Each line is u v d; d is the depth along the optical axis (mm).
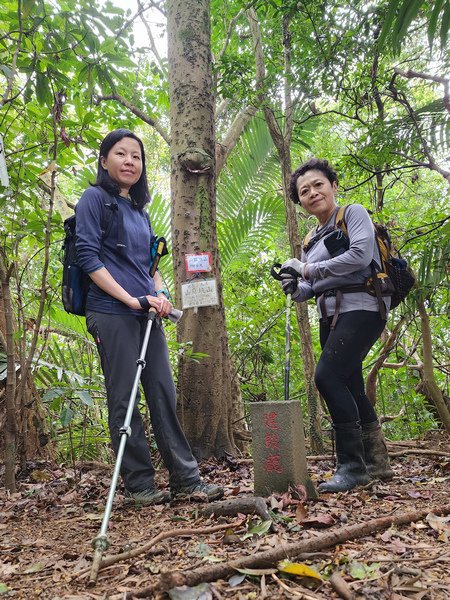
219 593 1667
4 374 4055
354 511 2607
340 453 3209
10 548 2355
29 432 4414
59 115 3725
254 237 7031
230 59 4832
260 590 1692
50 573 2002
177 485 3113
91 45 3732
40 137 3980
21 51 3652
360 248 3045
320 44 4367
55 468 4340
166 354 3215
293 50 4777
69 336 5637
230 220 6953
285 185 4992
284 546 1914
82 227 2998
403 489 3168
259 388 6742
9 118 3975
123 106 6223
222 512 2566
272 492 2783
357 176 5230
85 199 3057
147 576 1869
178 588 1656
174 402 3178
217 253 4914
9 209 3988
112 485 2211
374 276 3160
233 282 6973
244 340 6594
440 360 6820
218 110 7926
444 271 4359
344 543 2066
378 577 1729
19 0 3268
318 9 4348
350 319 3156
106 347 3006
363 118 6387
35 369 4363
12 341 3420
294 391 7000
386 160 4793
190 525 2500
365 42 4234
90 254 2961
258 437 2828
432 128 4645
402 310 4801
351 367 3188
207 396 4680
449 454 4422
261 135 7289
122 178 3148
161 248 3314
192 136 4820
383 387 6855
